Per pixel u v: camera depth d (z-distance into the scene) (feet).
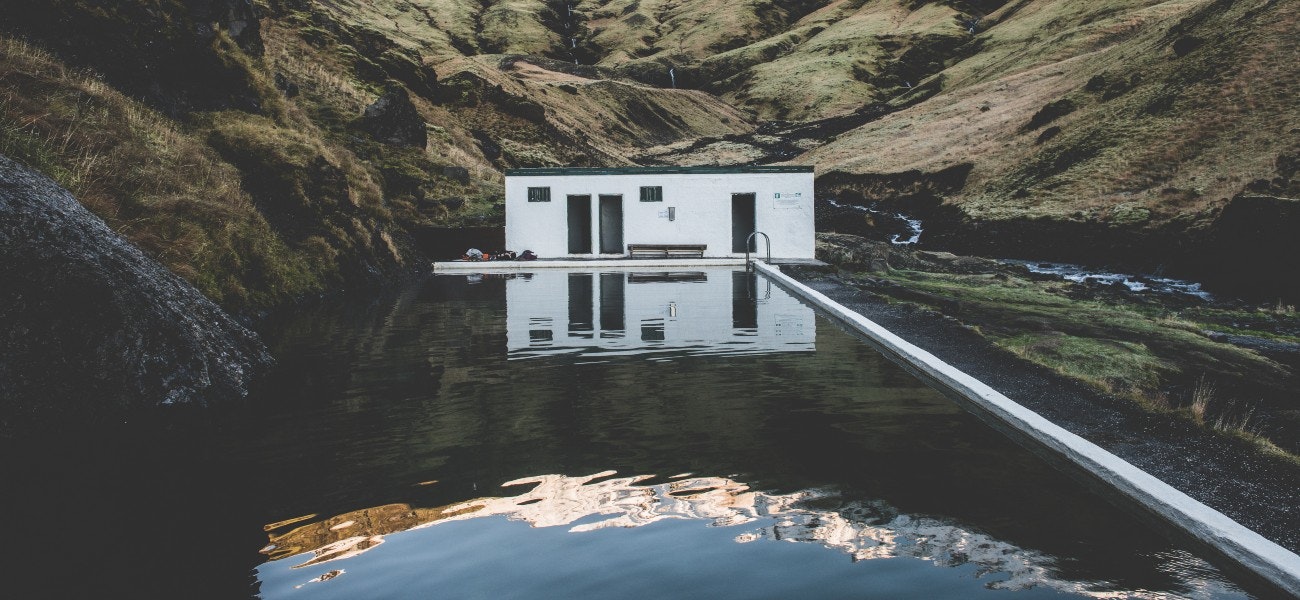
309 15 140.56
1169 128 151.33
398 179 92.22
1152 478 17.24
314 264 53.16
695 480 17.33
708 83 532.73
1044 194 152.66
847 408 23.66
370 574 12.85
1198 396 31.32
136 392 23.13
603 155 233.35
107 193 39.45
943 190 194.49
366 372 28.73
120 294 24.62
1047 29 406.82
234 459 18.76
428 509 15.71
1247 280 80.12
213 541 14.17
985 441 20.49
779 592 12.21
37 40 50.67
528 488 16.84
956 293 64.54
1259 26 162.50
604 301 50.01
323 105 103.40
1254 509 16.40
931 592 12.26
